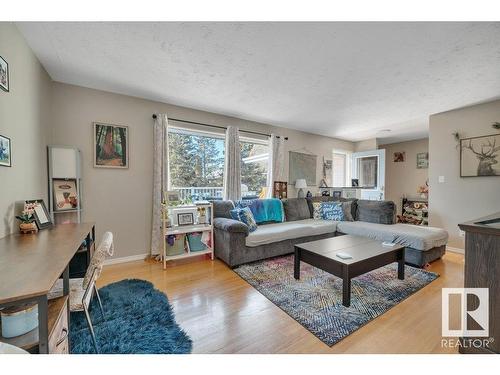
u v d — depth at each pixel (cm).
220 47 197
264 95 304
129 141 307
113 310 183
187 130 358
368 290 221
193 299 204
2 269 103
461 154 347
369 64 222
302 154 503
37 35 182
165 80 262
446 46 190
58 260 114
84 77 255
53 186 247
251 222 322
